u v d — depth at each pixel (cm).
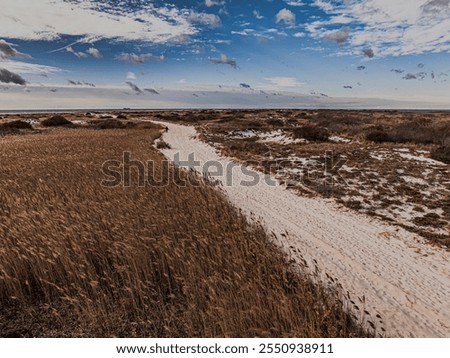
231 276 615
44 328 549
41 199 959
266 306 531
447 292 623
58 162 1684
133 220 801
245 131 3916
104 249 707
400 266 728
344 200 1255
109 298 619
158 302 605
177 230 803
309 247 837
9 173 1415
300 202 1253
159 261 682
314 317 502
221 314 507
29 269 675
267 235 889
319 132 2941
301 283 595
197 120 6500
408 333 511
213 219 864
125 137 3359
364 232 934
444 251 800
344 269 717
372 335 498
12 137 3478
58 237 680
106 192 1050
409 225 984
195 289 591
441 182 1427
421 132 2684
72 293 629
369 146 2423
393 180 1471
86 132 4112
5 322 565
